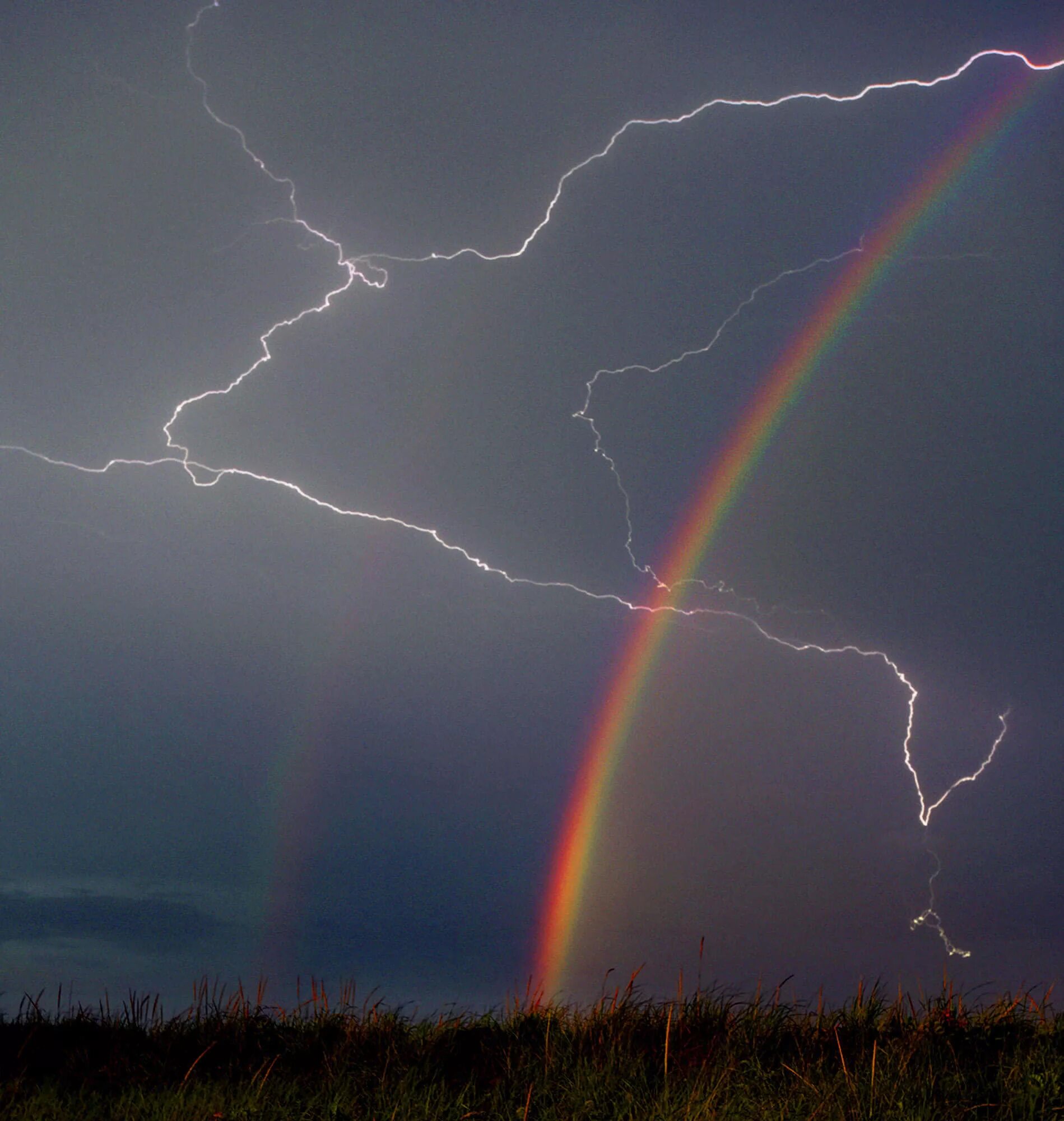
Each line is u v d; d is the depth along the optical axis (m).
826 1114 4.21
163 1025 5.67
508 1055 5.09
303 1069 5.23
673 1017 5.54
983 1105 4.24
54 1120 4.47
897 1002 5.52
